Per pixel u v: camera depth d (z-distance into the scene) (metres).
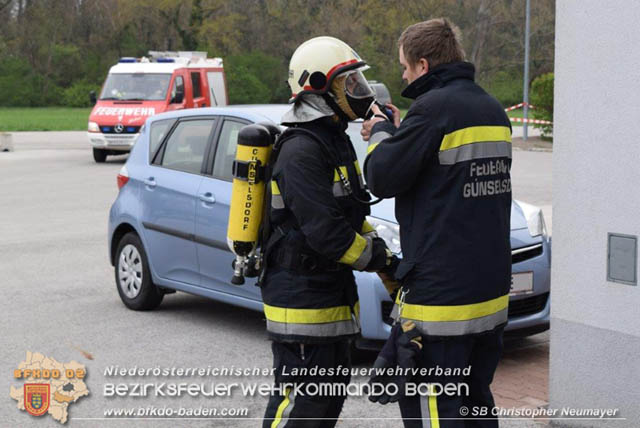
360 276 6.65
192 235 8.21
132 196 9.05
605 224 5.20
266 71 82.81
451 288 4.07
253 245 4.54
